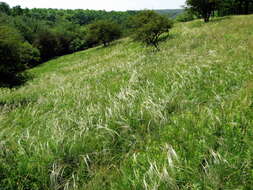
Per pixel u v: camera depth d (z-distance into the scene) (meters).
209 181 2.60
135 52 23.11
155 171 2.86
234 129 3.60
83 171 3.40
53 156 3.54
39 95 9.48
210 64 8.14
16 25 62.78
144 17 21.91
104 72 12.77
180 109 4.94
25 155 3.66
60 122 5.28
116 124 4.58
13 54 8.95
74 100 7.23
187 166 2.90
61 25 90.25
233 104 4.48
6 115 6.51
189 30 26.72
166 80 7.46
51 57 63.22
